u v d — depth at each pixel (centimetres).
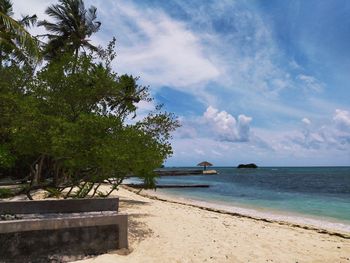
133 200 1753
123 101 1384
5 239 576
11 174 2383
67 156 905
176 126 1209
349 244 968
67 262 619
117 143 911
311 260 768
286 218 1639
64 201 748
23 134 904
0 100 1134
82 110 1091
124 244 696
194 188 3994
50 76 1034
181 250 771
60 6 2491
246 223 1269
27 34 1270
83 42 2536
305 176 8325
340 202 2456
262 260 742
